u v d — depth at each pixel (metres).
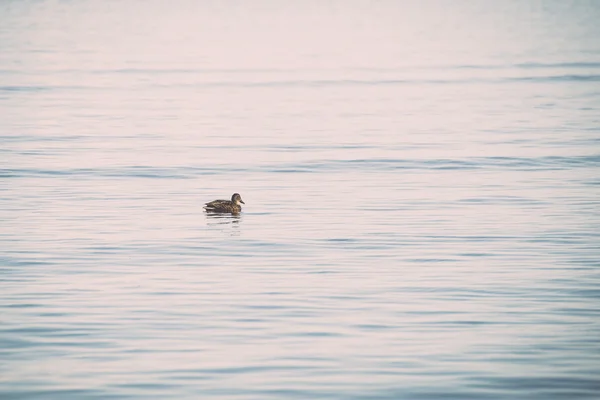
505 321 22.92
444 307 24.00
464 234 31.36
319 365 20.28
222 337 21.88
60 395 18.84
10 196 37.38
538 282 26.03
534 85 75.88
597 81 77.69
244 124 56.97
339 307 24.00
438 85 76.94
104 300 24.52
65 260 28.34
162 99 68.62
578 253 28.95
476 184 39.56
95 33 131.25
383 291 25.30
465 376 19.73
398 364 20.34
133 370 20.00
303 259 28.42
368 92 72.69
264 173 42.16
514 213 34.34
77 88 74.81
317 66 91.75
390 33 132.75
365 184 39.72
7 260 28.33
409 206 35.62
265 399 18.64
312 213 34.53
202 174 41.91
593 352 20.95
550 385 19.34
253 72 86.75
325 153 46.91
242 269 27.34
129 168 43.12
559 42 116.19
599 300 24.44
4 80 79.50
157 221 33.34
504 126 55.41
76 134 52.78
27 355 20.78
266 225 32.72
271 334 22.08
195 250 29.45
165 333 22.14
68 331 22.25
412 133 53.22
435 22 155.38
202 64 93.31
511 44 114.44
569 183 39.56
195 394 18.86
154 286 25.73
